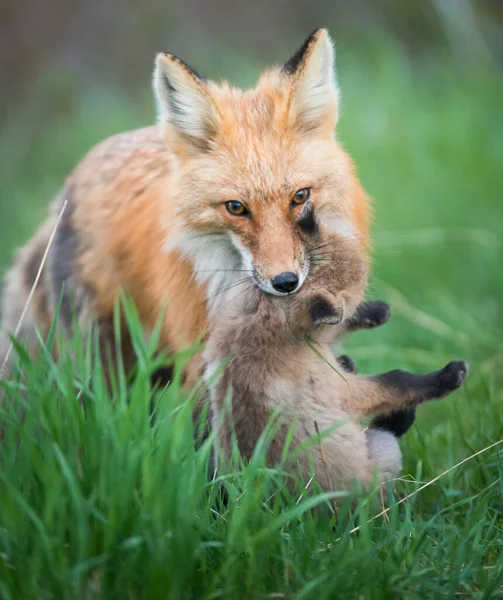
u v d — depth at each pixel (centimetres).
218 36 3042
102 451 672
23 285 1255
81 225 1148
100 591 633
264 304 849
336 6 3067
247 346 840
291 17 3089
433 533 770
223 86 1041
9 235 2191
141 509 653
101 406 720
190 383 974
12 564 646
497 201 1845
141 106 2784
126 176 1114
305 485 809
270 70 1055
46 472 657
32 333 1227
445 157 1969
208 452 747
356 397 872
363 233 1020
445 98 2305
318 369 847
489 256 1658
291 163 942
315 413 827
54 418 698
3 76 3216
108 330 1113
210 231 966
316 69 971
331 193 970
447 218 1775
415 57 2802
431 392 889
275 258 884
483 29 2859
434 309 1524
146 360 777
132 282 1080
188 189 973
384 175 1909
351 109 2122
